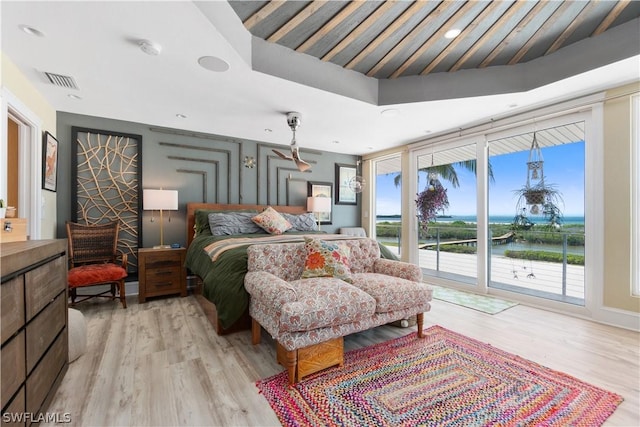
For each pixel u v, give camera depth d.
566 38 2.33
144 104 2.98
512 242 3.74
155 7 1.54
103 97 2.78
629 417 1.41
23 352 1.18
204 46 1.91
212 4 1.71
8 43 1.86
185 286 3.52
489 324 2.64
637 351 2.10
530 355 2.04
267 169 4.63
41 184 2.67
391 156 5.08
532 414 1.42
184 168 3.96
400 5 1.94
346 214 5.52
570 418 1.40
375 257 2.85
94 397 1.53
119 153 3.54
